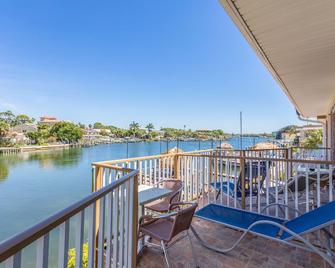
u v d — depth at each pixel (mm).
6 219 11555
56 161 32375
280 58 3070
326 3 1878
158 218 2361
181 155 4621
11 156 38531
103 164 3168
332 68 3475
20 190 17406
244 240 2857
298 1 1860
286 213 3096
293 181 3473
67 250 1031
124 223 1863
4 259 689
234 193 3586
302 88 4750
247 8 1946
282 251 2578
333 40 2553
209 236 2979
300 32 2371
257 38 2496
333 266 1872
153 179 4227
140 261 2430
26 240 782
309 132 17156
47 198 15352
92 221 1300
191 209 2158
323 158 8117
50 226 914
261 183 3785
